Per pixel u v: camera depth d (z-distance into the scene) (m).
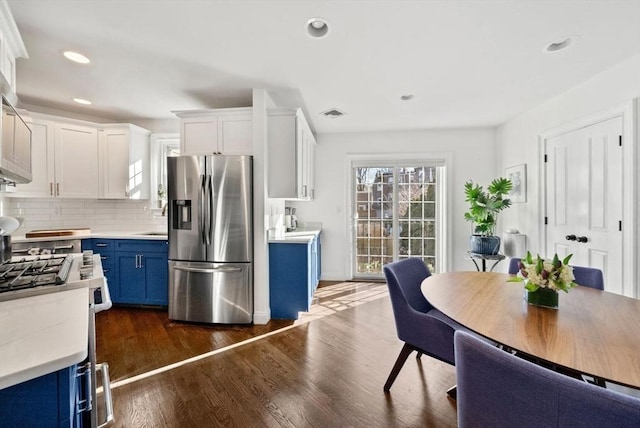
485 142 4.13
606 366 0.85
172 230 2.83
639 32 1.86
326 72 2.44
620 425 0.58
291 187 2.92
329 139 4.46
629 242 2.21
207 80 2.60
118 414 1.59
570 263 2.80
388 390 1.80
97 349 2.33
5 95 1.21
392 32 1.87
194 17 1.72
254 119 2.77
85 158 3.35
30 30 1.85
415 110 3.38
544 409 0.67
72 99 3.08
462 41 1.97
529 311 1.31
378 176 4.48
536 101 3.08
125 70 2.41
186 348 2.34
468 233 4.20
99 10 1.66
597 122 2.49
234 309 2.77
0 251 1.47
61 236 3.06
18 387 0.66
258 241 2.82
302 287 2.91
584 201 2.64
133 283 3.23
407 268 2.09
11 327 0.78
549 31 1.86
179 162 2.78
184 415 1.59
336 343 2.43
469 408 0.83
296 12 1.67
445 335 1.51
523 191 3.46
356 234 4.54
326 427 1.50
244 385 1.85
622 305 1.38
